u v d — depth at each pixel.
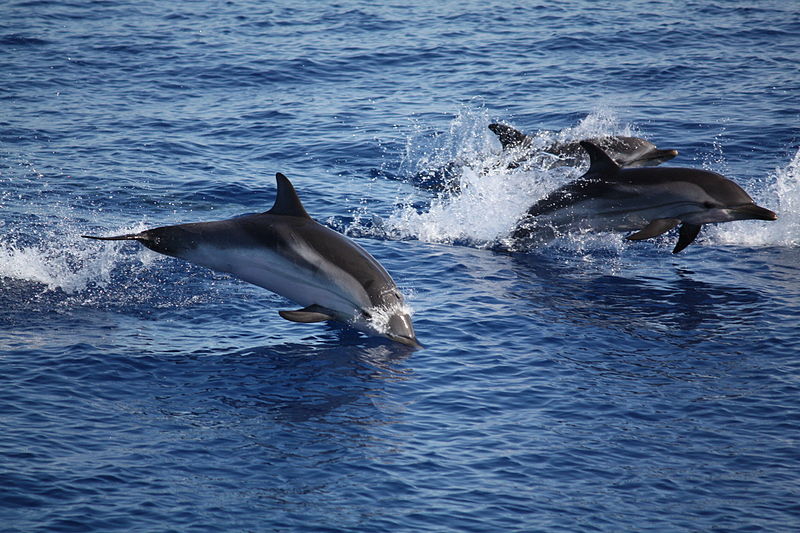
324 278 34.59
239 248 35.47
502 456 26.69
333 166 59.53
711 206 43.19
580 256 45.28
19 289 38.28
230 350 33.53
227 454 26.36
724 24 105.25
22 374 30.66
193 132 66.50
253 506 23.97
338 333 35.19
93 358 32.19
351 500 24.41
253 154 61.75
